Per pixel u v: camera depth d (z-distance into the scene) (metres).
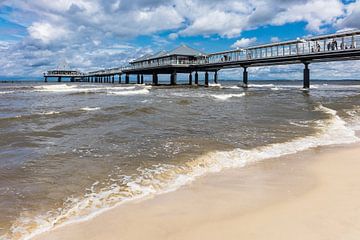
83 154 8.45
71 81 125.75
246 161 8.02
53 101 25.23
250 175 6.90
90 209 5.09
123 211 5.02
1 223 4.59
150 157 8.17
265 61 39.62
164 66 52.12
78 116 15.61
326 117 16.03
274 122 14.34
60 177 6.60
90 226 4.52
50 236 4.24
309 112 18.11
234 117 15.93
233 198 5.57
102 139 10.34
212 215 4.87
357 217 4.57
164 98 28.19
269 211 4.95
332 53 31.16
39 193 5.73
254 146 9.57
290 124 13.80
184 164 7.59
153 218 4.78
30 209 5.07
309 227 4.30
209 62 50.12
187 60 53.72
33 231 4.37
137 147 9.24
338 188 5.95
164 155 8.35
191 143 9.80
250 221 4.61
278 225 4.43
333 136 11.31
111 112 16.95
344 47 31.14
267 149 9.25
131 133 11.40
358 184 6.18
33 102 24.22
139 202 5.39
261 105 22.16
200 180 6.55
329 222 4.43
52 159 7.93
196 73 59.06
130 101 24.97
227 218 4.75
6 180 6.39
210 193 5.82
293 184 6.29
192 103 23.34
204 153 8.59
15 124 13.17
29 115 15.20
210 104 22.72
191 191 5.93
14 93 35.03
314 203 5.20
